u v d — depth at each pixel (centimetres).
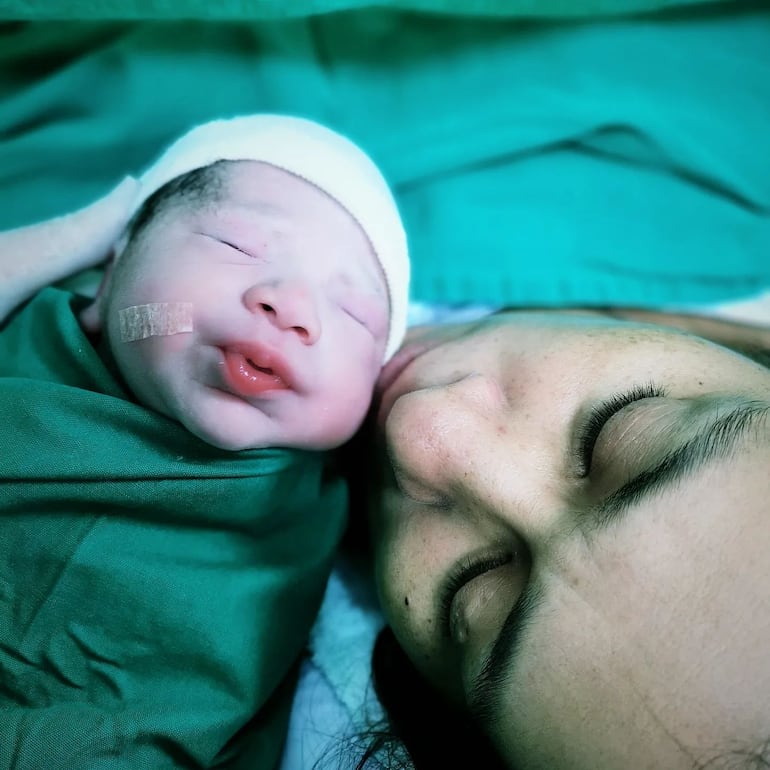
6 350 85
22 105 101
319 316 80
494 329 87
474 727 69
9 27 100
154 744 73
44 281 90
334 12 106
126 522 78
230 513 81
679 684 52
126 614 75
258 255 79
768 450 57
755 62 111
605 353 75
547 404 73
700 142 110
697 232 112
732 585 53
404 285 93
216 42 104
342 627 96
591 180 113
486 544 72
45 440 76
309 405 79
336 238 85
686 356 74
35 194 107
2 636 73
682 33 110
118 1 85
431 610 75
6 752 71
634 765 54
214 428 76
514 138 110
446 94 110
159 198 87
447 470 71
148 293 77
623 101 108
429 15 107
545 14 101
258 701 79
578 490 68
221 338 74
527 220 112
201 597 77
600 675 56
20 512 75
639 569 56
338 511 94
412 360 90
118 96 103
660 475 59
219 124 91
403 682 85
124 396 82
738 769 50
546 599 60
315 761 84
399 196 115
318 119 110
